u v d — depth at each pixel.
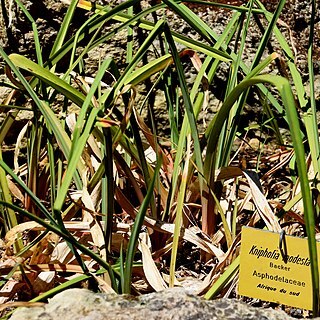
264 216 0.89
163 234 1.00
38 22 1.27
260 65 0.90
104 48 1.28
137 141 0.95
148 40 0.92
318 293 0.75
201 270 1.01
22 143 1.25
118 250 0.99
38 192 1.11
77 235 1.02
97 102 0.97
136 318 0.74
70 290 0.79
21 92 1.04
